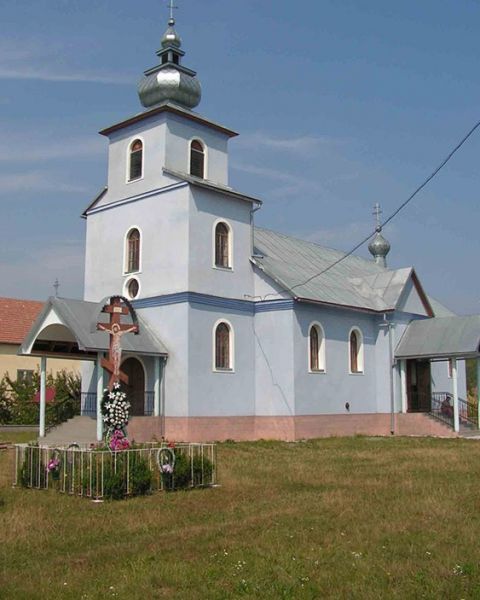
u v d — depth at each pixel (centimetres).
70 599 767
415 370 3678
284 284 2973
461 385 4150
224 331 2939
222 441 2817
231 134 3228
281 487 1519
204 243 2877
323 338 3144
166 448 1485
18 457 1553
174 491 1453
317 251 3897
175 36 3172
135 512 1231
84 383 3102
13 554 953
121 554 945
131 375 2903
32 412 3903
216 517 1191
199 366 2783
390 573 846
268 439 2953
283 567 873
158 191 2936
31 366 4631
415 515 1189
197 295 2806
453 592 778
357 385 3338
